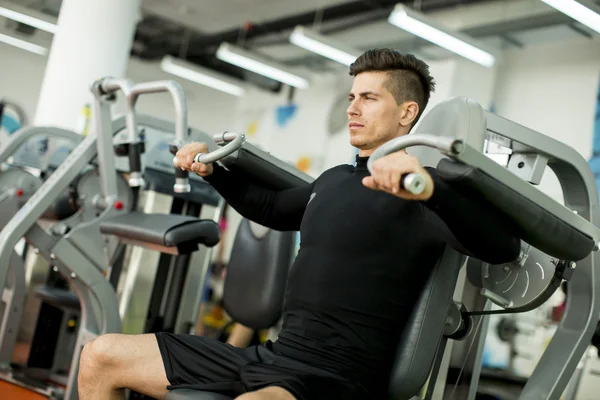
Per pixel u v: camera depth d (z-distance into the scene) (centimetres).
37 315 340
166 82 220
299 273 162
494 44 688
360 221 157
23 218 248
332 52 657
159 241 221
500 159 198
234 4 826
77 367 254
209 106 1103
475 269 199
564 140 636
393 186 123
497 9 637
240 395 140
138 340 167
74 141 375
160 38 988
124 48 539
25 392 306
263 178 188
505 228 137
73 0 525
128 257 318
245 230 283
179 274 328
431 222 144
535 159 189
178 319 326
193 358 164
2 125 938
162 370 163
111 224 244
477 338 211
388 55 167
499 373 285
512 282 189
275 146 971
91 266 256
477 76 714
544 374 197
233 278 281
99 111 263
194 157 177
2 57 942
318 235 162
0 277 244
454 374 212
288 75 775
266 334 480
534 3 603
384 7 697
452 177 130
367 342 153
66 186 260
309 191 181
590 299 198
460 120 157
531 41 666
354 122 168
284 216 187
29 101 961
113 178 267
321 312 155
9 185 353
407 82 168
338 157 837
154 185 313
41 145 401
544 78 669
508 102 695
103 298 258
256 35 859
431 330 157
